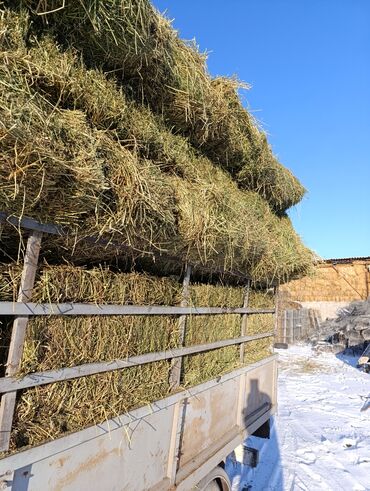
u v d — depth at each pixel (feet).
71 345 4.51
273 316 13.19
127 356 5.37
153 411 5.69
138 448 5.36
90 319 4.82
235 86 8.16
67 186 3.78
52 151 3.53
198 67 7.13
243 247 7.37
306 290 53.93
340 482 11.57
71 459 4.24
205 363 7.89
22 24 4.29
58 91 4.68
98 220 4.36
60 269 4.47
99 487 4.64
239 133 8.90
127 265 6.24
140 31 5.16
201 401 7.33
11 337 3.84
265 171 10.46
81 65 5.02
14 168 3.34
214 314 8.44
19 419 3.94
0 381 3.59
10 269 3.94
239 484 10.98
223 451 7.86
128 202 4.50
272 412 11.64
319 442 14.93
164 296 6.50
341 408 20.35
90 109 5.06
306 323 51.34
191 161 7.61
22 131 3.26
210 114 7.45
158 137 6.24
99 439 4.67
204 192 6.50
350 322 40.83
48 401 4.25
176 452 6.20
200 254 6.18
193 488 6.73
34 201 3.65
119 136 5.57
